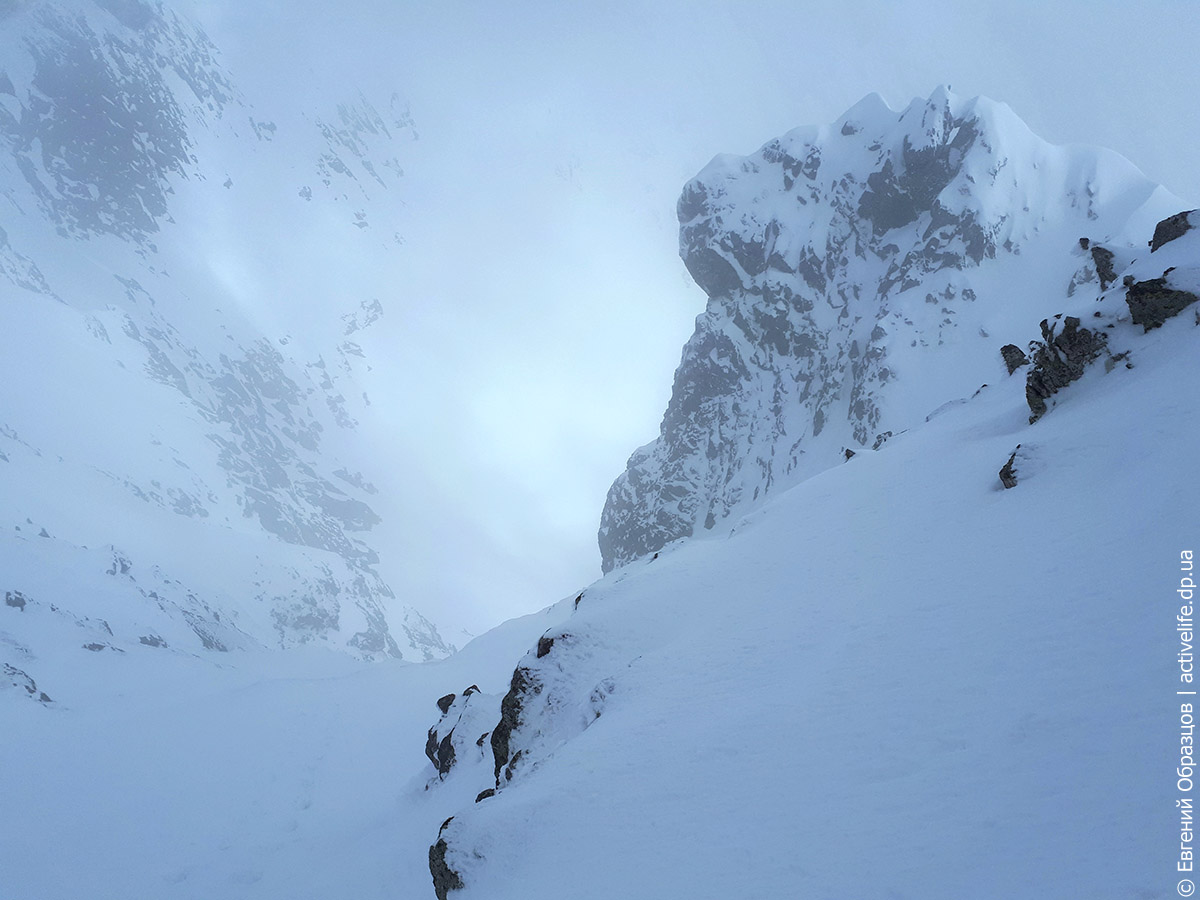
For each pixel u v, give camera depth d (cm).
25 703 7162
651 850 1233
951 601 1738
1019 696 1192
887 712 1334
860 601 2038
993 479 2588
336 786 5606
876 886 883
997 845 864
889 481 3297
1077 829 836
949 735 1169
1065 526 1884
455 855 1590
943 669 1409
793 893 941
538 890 1300
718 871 1072
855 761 1216
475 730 4238
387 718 6969
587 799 1541
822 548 2758
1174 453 1914
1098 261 4091
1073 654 1252
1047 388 3102
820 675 1644
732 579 2844
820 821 1084
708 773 1412
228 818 5203
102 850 4747
